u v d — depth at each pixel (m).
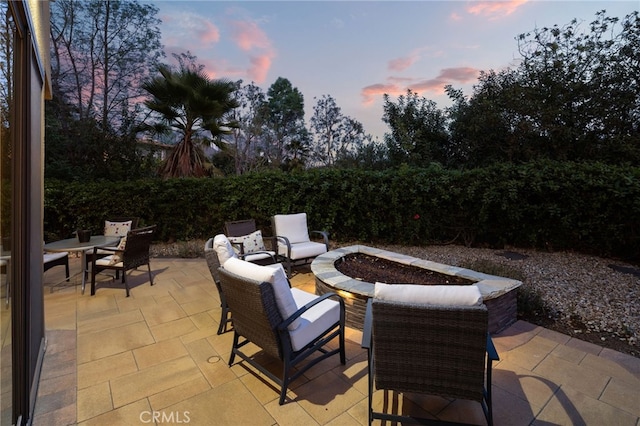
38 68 2.42
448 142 10.22
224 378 2.36
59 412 2.01
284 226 5.48
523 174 6.14
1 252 1.54
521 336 3.00
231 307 2.36
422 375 1.75
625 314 3.42
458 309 1.57
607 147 7.73
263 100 17.00
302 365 2.56
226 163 16.19
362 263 4.40
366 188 6.96
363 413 2.02
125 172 9.09
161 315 3.48
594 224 5.73
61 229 6.84
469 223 6.95
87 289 4.32
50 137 8.76
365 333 1.95
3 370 1.57
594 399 2.11
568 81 8.23
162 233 7.29
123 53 12.22
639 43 7.72
